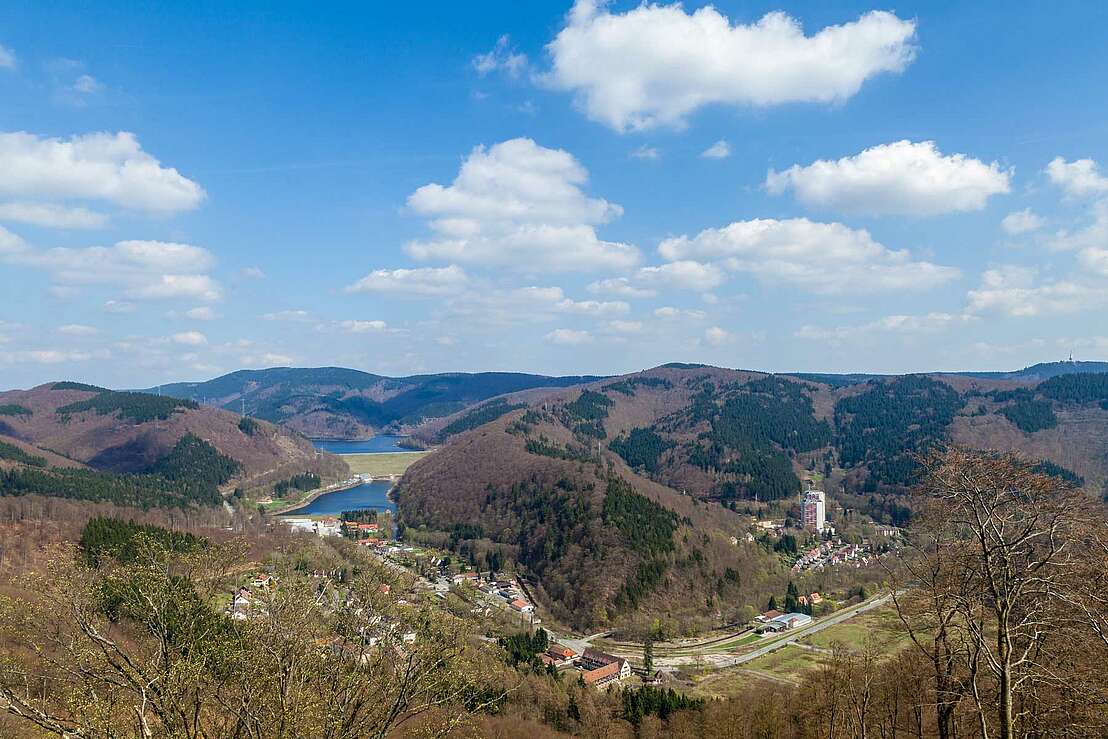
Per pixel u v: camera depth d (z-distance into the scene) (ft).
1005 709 78.69
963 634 101.86
